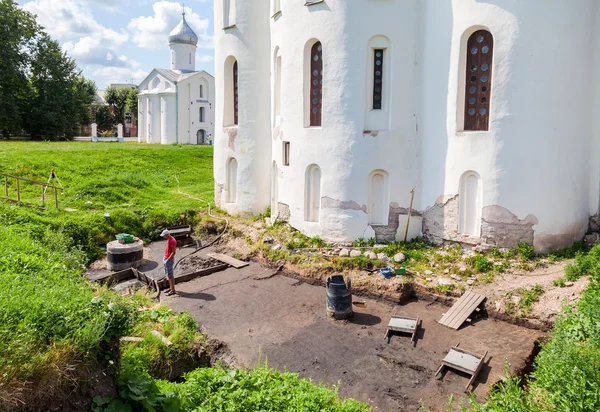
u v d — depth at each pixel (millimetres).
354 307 12453
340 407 7012
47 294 6781
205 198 24203
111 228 18406
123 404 6121
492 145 13406
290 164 16875
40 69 51312
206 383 7270
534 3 12625
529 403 6539
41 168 25969
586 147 13930
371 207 15617
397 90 15039
